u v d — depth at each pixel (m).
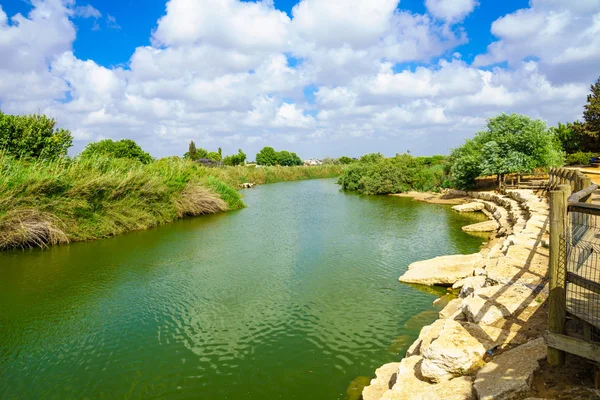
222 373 7.81
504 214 21.20
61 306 11.30
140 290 12.52
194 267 14.93
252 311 10.71
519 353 5.02
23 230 17.58
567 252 4.44
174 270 14.59
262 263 15.22
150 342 9.14
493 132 31.89
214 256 16.50
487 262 10.96
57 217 19.17
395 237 19.16
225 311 10.78
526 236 11.83
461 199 33.38
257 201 37.34
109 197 22.22
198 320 10.26
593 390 3.99
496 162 29.48
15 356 8.62
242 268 14.64
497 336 5.82
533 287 7.48
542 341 5.17
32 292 12.45
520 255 9.74
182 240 19.81
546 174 34.84
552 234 4.39
